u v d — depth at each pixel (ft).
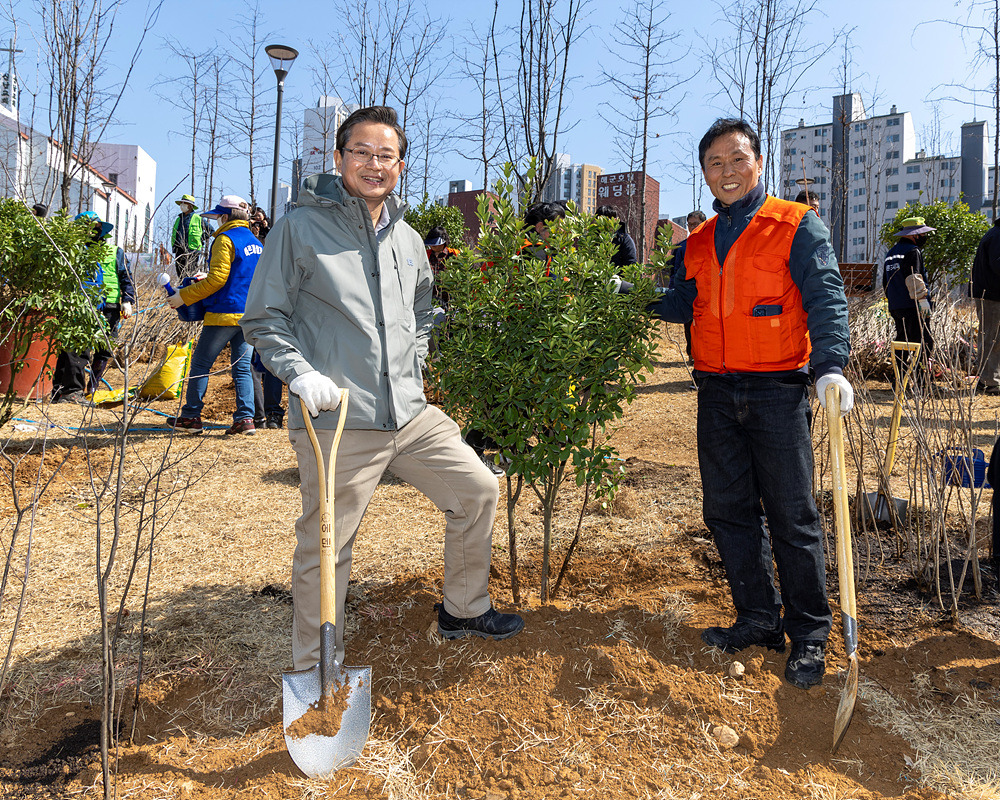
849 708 7.11
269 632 9.64
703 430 9.07
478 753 7.47
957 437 11.65
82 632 9.60
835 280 8.08
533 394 9.29
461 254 9.57
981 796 6.87
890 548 11.86
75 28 27.50
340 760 7.20
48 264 15.92
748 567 9.00
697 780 7.11
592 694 8.05
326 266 7.61
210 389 26.73
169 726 7.97
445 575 9.04
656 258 9.30
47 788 7.05
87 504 14.21
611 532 12.78
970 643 9.18
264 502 14.65
